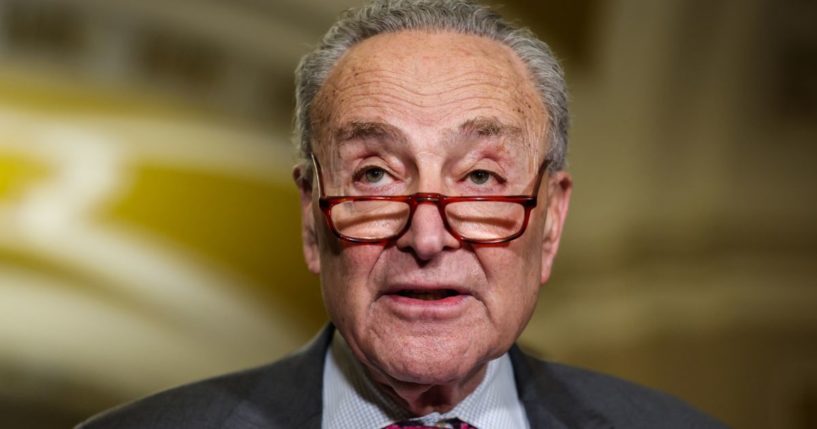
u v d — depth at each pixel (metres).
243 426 1.27
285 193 5.36
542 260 1.31
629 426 1.39
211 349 5.30
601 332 5.64
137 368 5.18
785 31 5.20
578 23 4.97
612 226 5.59
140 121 4.95
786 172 5.55
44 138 4.82
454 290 1.15
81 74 4.77
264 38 4.75
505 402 1.32
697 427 1.42
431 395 1.24
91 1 4.53
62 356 5.04
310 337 5.50
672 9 4.97
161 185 5.10
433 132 1.15
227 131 5.08
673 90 5.28
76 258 5.00
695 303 5.64
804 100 5.43
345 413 1.28
